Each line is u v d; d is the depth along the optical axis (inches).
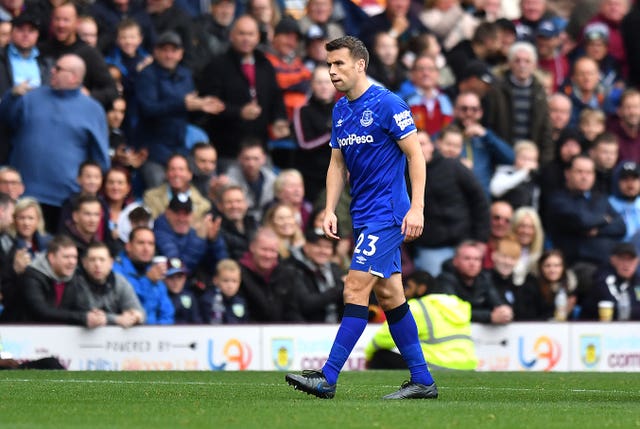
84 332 1781.5
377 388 1358.3
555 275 2117.4
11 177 1908.2
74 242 1808.6
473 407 1100.5
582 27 2834.6
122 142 2124.8
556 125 2455.7
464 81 2353.6
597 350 2049.7
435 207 2138.3
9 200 1839.3
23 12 2158.0
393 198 1156.5
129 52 2229.3
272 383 1423.5
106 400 1151.6
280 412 1029.8
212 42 2429.9
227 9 2453.2
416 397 1195.9
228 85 2245.3
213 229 1998.0
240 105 2247.8
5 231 1829.5
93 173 1966.0
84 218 1879.9
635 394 1338.6
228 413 1023.0
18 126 2022.6
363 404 1108.5
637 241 2317.9
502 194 2283.5
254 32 2253.9
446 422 964.6
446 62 2495.1
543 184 2319.1
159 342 1829.5
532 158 2314.2
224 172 2186.3
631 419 1012.5
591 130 2421.3
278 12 2554.1
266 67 2283.5
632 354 2071.9
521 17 2679.6
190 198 1999.3
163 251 1952.5
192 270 1985.7
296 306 1980.8
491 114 2343.8
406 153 1152.2
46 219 2007.9
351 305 1157.1
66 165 2010.3
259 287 1968.5
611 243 2290.8
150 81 2165.4
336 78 1156.5
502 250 2091.5
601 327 2054.6
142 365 1820.9
